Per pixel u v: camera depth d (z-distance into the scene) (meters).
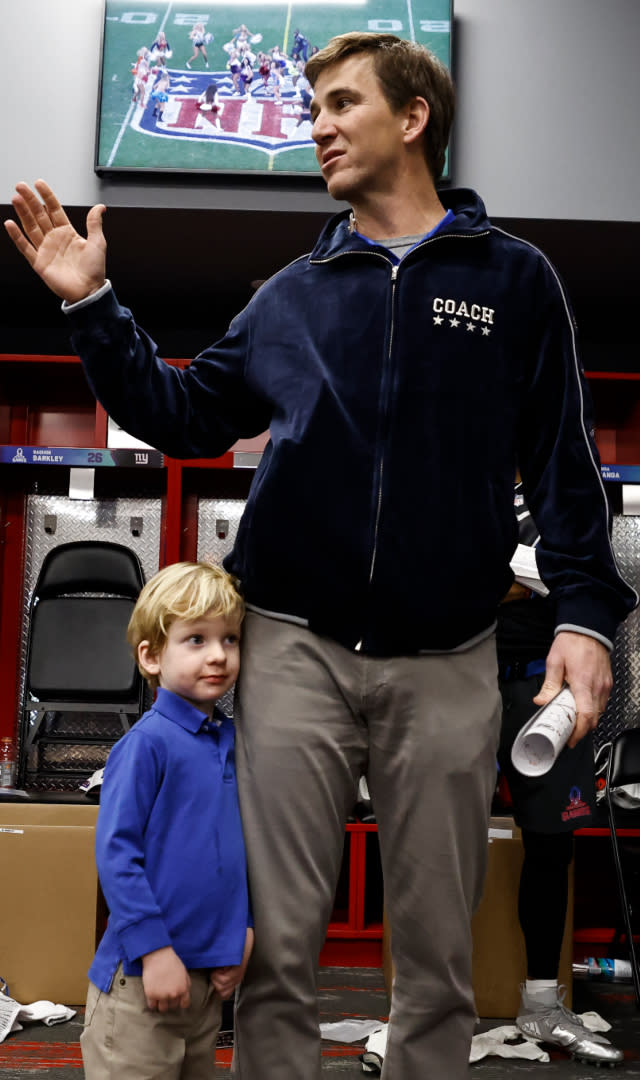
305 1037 1.40
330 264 1.50
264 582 1.46
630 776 3.33
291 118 3.81
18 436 4.94
